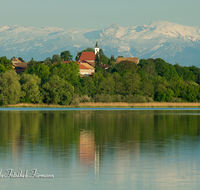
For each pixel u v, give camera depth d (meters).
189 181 71.06
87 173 76.88
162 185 68.62
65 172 77.75
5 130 158.12
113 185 68.62
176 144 115.81
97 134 143.62
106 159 90.56
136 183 69.88
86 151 101.81
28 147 108.56
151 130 160.38
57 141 122.06
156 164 85.19
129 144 115.69
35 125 183.12
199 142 120.38
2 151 101.31
